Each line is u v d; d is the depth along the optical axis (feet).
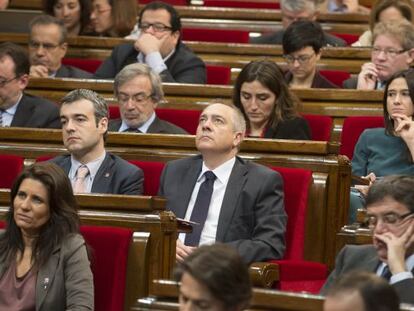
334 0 58.90
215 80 45.85
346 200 32.45
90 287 25.91
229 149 30.81
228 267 18.37
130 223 27.37
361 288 17.16
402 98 33.71
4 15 52.90
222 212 30.27
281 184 30.68
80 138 31.53
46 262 25.99
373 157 34.50
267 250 29.50
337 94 40.37
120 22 50.31
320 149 32.50
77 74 44.68
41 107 39.06
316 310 20.86
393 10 48.26
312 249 32.22
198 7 55.47
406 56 41.34
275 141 32.78
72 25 49.90
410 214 22.59
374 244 22.98
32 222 25.98
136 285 26.94
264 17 55.21
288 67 42.75
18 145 34.65
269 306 21.11
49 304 25.79
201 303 18.31
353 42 52.95
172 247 27.48
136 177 31.65
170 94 41.01
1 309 25.94
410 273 22.40
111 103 41.42
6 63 38.40
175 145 33.86
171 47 44.47
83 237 27.09
